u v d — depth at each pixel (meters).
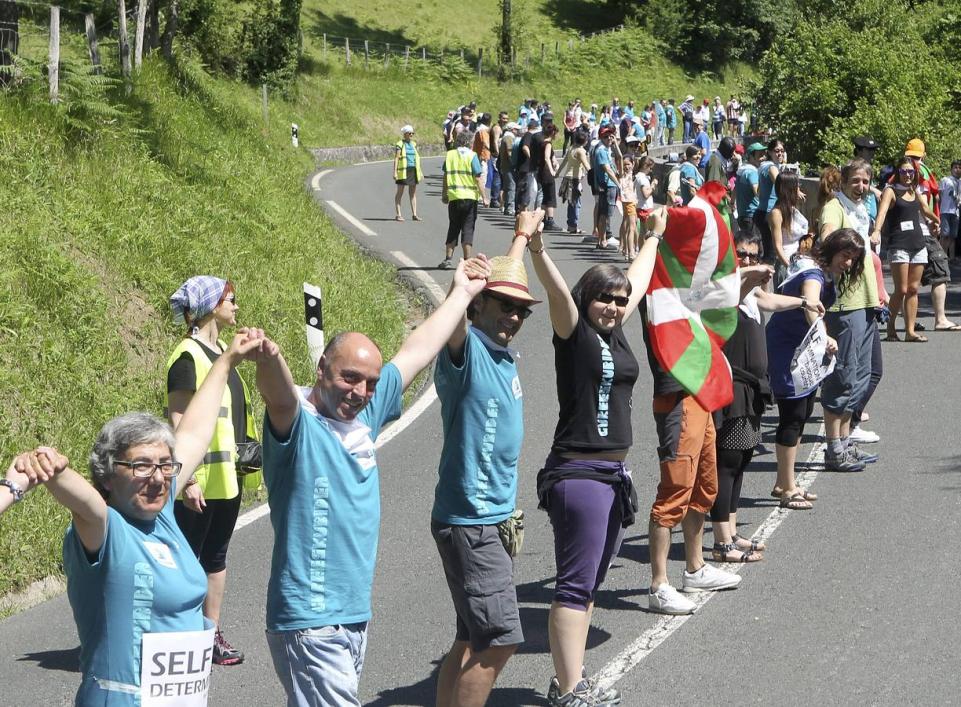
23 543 21.42
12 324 27.30
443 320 13.38
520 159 64.31
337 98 130.50
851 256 24.27
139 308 32.06
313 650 11.64
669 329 17.72
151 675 10.29
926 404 31.33
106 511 10.13
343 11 176.75
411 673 16.77
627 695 15.82
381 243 56.31
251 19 121.31
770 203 45.25
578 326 15.33
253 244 42.16
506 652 14.30
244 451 17.17
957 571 20.00
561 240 61.62
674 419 18.27
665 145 140.75
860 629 17.77
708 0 197.25
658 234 17.80
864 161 31.23
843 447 25.84
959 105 74.25
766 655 16.97
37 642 18.19
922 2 91.06
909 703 15.41
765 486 25.02
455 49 173.62
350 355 11.80
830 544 21.47
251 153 61.41
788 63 79.44
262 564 21.34
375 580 20.47
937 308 40.72
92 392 27.02
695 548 19.34
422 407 32.28
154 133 47.44
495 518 14.32
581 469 15.25
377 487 12.19
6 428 24.14
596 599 19.42
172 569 10.52
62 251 31.44
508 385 14.40
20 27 51.06
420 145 131.75
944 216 53.00
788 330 23.09
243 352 11.43
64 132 39.28
